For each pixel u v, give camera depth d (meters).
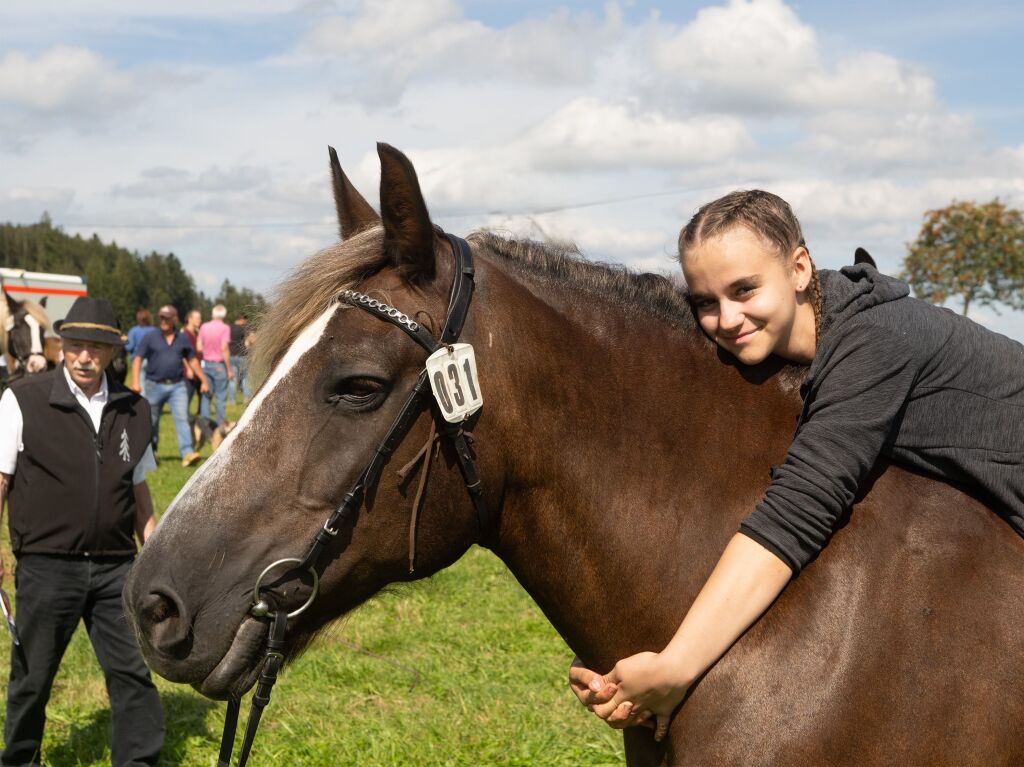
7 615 4.14
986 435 2.10
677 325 2.31
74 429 4.17
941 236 25.83
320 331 2.04
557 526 2.21
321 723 4.98
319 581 2.02
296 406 2.02
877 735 1.91
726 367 2.28
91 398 4.27
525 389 2.15
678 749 2.04
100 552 4.21
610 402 2.20
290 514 2.00
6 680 5.57
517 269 2.27
